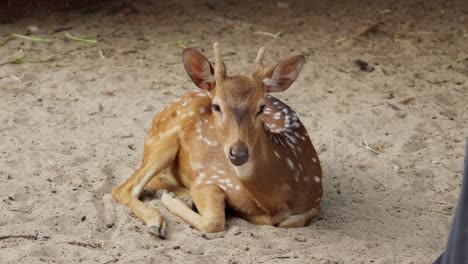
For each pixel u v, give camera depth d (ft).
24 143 39.65
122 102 46.52
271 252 29.37
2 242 29.53
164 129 35.29
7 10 61.98
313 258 28.66
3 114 43.42
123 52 56.08
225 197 32.48
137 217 32.17
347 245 30.37
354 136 42.86
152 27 62.39
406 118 45.52
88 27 61.36
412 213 34.37
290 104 47.29
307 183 32.99
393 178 37.76
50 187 34.65
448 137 43.04
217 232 31.09
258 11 67.82
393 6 69.46
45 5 64.08
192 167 33.65
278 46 58.80
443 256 22.39
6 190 34.04
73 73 51.16
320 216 33.73
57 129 41.88
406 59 56.70
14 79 49.55
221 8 68.28
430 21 65.51
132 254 28.81
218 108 30.09
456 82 52.13
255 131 29.96
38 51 55.47
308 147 34.40
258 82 30.32
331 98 48.65
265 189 31.30
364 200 35.58
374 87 51.06
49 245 29.12
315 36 61.62
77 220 31.68
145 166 33.99
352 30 63.21
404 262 28.60
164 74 52.01
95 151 39.29
